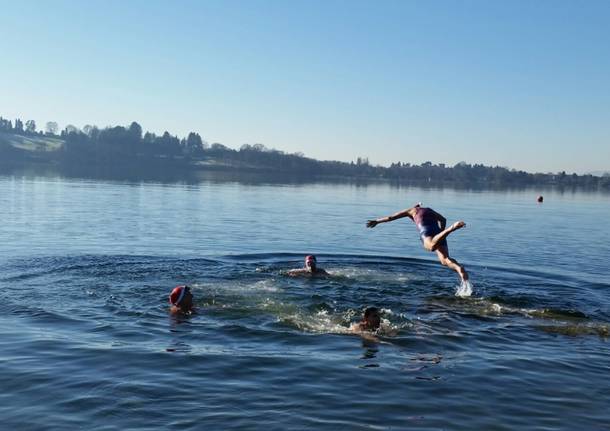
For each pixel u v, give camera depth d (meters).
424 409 6.97
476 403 7.20
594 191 124.31
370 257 20.36
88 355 8.66
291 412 6.80
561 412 6.99
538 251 22.47
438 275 16.86
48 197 42.78
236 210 37.44
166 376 7.87
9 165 129.25
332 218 34.03
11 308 11.31
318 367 8.37
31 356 8.58
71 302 11.95
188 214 33.44
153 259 18.08
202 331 10.13
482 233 28.45
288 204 44.88
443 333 10.41
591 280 16.64
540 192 101.31
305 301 12.70
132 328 10.20
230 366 8.32
